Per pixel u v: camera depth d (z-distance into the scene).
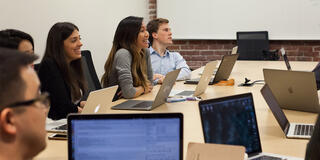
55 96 2.63
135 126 1.40
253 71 4.53
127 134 1.40
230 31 6.41
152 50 4.26
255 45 6.18
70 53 2.75
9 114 0.80
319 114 1.44
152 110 2.64
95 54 5.40
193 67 6.76
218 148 1.49
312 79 2.44
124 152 1.39
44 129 0.88
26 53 0.87
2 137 0.81
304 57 6.34
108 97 2.32
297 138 2.03
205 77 3.13
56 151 1.87
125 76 3.14
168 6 6.57
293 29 6.20
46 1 4.25
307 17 6.13
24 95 0.82
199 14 6.48
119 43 3.32
